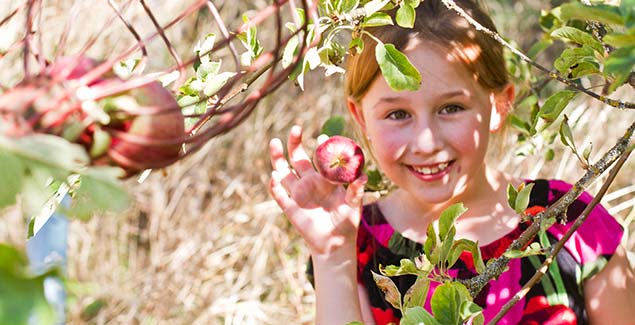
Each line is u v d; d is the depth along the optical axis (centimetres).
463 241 120
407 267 118
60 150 57
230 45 83
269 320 297
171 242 326
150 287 309
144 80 72
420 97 152
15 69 226
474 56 155
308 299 307
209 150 349
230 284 311
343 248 146
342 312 144
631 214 219
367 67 155
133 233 329
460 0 163
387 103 154
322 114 353
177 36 325
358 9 131
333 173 142
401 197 174
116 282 310
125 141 74
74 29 289
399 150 154
